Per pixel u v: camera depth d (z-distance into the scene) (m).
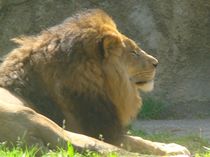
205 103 24.11
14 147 9.69
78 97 11.39
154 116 23.44
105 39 11.68
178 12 24.31
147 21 24.31
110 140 11.69
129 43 12.59
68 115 11.35
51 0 23.91
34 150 9.63
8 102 10.53
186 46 24.44
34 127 9.84
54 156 9.33
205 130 19.86
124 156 9.82
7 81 11.40
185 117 23.78
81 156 9.53
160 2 24.31
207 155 11.34
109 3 24.25
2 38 23.52
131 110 12.40
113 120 11.77
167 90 24.19
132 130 18.06
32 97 11.33
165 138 16.70
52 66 11.46
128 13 24.34
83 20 11.93
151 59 12.90
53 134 9.85
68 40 11.58
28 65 11.58
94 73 11.54
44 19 23.84
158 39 24.23
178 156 10.97
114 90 11.82
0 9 23.48
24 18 23.72
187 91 24.23
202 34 24.48
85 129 11.40
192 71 24.48
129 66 12.56
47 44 11.71
